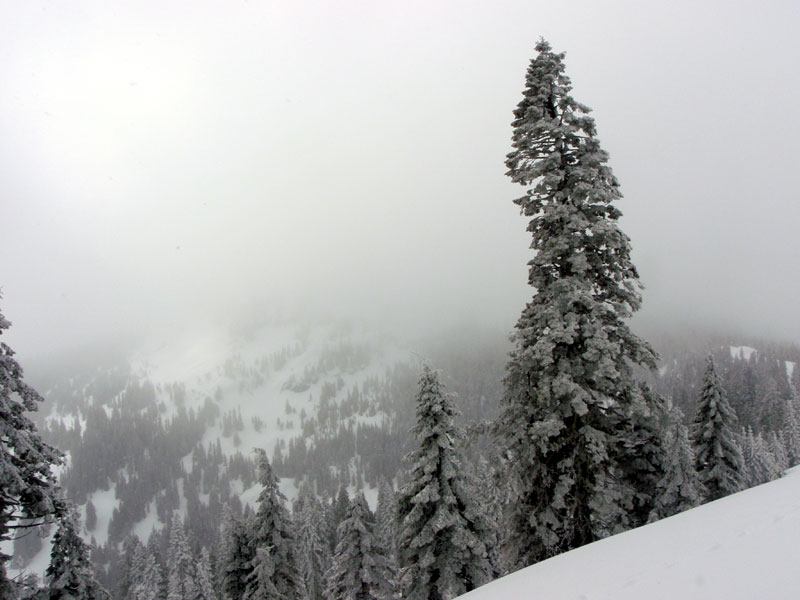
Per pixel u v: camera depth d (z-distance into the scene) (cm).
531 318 1294
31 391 1404
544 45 1272
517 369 1315
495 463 1347
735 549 569
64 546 1636
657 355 1164
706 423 2862
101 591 1647
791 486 918
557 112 1284
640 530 919
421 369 1995
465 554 1870
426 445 1966
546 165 1197
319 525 4838
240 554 2738
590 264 1227
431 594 1909
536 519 1309
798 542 534
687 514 934
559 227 1255
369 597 2681
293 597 2662
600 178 1211
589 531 1230
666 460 1762
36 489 1359
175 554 4275
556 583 663
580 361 1188
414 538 1911
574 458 1240
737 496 1005
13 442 1280
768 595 419
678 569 555
